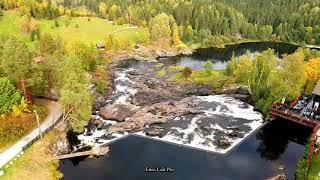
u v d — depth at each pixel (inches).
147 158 2957.7
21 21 6678.2
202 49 7524.6
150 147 3137.3
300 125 3558.1
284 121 3646.7
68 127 3321.9
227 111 3897.6
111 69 5634.8
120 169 2792.8
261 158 3021.7
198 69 5831.7
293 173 2810.0
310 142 3021.7
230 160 2967.5
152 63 6205.7
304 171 2657.5
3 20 7155.5
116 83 4899.1
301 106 3698.3
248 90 4350.4
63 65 3447.3
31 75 3272.6
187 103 4052.7
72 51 5002.5
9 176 2519.7
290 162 2984.7
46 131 3056.1
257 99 4042.8
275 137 3380.9
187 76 5044.3
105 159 2933.1
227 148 3139.8
